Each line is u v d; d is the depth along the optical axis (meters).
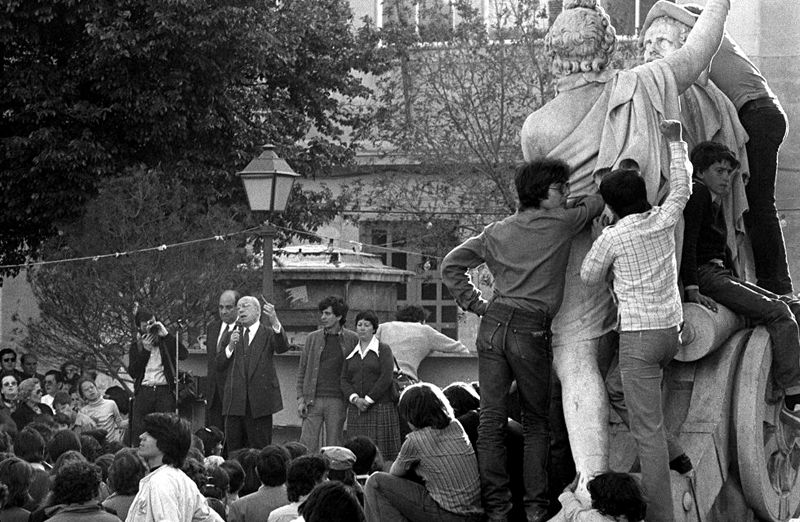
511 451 10.25
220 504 12.05
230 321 18.64
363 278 26.72
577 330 9.78
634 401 9.28
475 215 35.25
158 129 30.03
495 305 9.75
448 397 11.21
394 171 37.03
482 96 34.94
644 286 9.28
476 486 10.04
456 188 35.75
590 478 9.45
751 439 10.16
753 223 11.55
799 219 13.74
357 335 18.70
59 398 20.94
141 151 30.83
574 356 9.74
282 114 33.47
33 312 38.69
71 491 10.55
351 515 7.65
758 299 10.31
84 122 29.98
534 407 9.70
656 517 9.26
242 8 30.56
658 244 9.31
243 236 27.28
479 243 9.99
